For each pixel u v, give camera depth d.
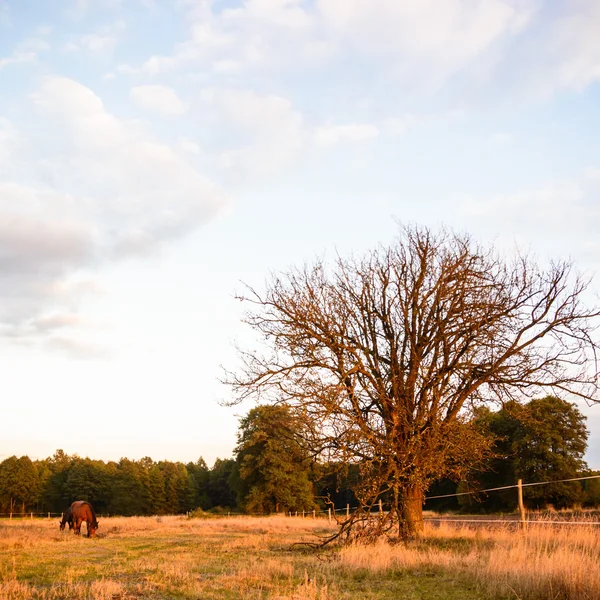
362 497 17.12
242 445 59.03
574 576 8.41
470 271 18.91
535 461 46.81
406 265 19.73
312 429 17.45
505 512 47.88
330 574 11.84
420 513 18.28
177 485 106.38
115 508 93.38
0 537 22.81
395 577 11.35
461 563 12.05
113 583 10.41
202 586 10.32
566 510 31.95
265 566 12.65
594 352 17.73
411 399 18.56
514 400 18.69
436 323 18.69
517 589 9.11
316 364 17.95
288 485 56.94
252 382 17.83
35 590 10.02
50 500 101.62
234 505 108.06
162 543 21.55
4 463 99.94
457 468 18.61
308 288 18.70
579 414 46.94
